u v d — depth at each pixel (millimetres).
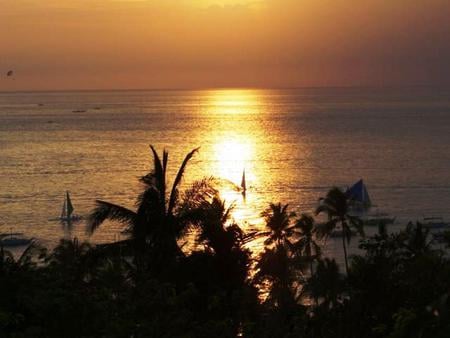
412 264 38469
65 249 59812
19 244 120812
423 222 135375
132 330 29484
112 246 44094
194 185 47344
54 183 197000
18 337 30391
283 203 158625
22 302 34344
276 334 31266
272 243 83375
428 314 26734
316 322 35500
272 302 34219
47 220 143125
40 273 40531
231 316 34281
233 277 40719
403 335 27141
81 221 140750
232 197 164500
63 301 31234
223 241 41656
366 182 192750
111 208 45125
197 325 31500
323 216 141625
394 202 162250
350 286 40062
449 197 168750
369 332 33938
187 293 32344
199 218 44156
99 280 38406
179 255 44156
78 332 31000
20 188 188750
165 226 44281
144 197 44875
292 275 50812
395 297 35406
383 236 58781
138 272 40500
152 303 30641
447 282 34938
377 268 39656
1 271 39781
